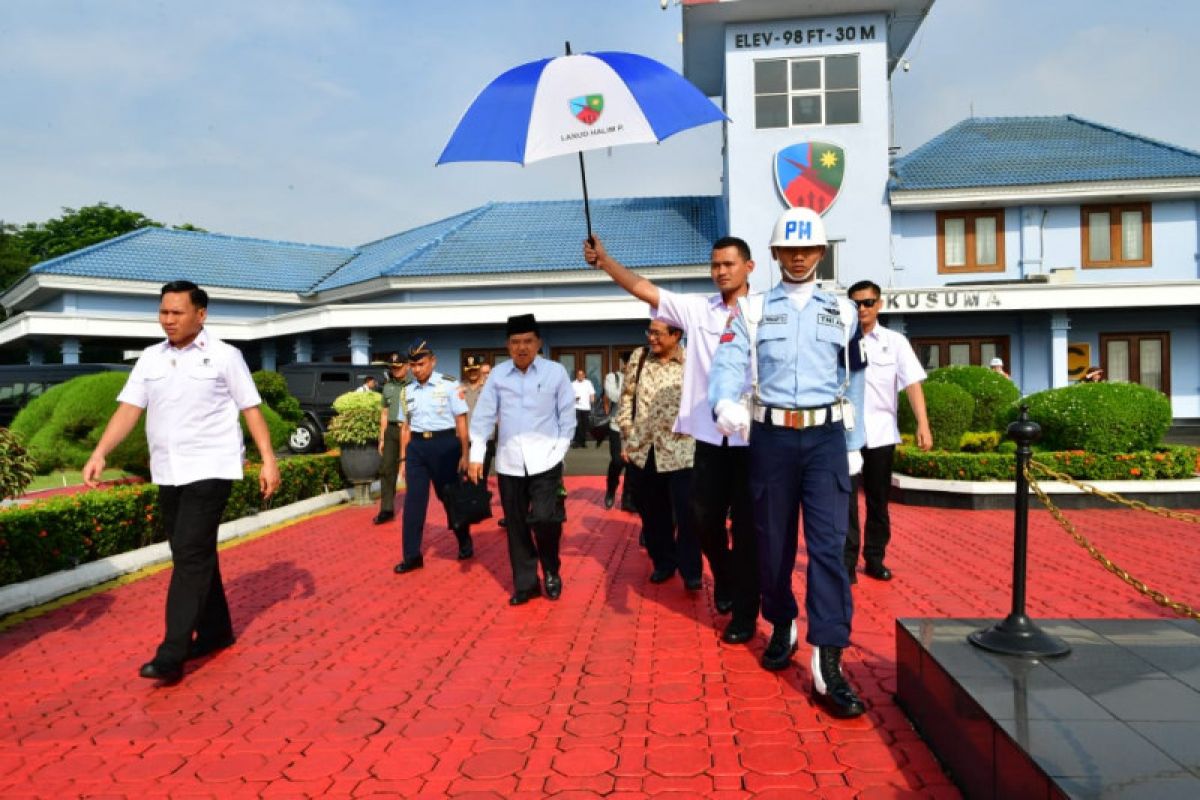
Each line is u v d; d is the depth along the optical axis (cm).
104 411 932
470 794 290
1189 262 2045
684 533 562
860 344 375
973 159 2192
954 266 2084
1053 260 2070
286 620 527
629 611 524
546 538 554
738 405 342
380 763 318
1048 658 308
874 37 1962
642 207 2542
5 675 430
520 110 434
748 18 1975
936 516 904
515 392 544
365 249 2966
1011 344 2052
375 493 1112
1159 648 320
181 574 422
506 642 468
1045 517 877
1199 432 1897
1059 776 214
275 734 348
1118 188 1989
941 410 1020
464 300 2206
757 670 406
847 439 376
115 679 422
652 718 351
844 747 318
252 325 2370
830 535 356
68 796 298
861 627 477
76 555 632
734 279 429
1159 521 840
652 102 424
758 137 1994
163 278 2348
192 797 295
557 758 317
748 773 299
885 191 1973
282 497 966
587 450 1833
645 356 590
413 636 486
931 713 313
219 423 429
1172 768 218
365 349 2108
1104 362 2069
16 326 2214
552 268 2164
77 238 3928
